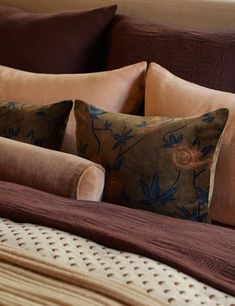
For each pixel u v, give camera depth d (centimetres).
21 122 146
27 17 181
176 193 120
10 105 152
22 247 94
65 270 85
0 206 107
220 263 93
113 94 152
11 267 88
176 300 80
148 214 116
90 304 78
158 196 121
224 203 126
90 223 103
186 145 121
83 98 152
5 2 207
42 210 106
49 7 198
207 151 121
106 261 90
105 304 78
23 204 108
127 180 124
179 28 162
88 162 122
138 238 98
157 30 161
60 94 155
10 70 171
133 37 162
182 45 154
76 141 138
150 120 130
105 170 127
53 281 84
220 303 82
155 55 156
